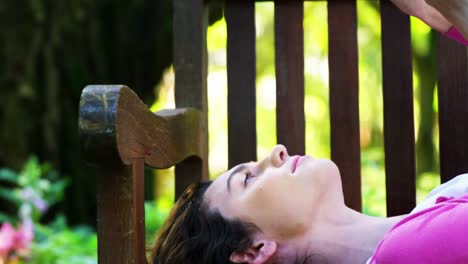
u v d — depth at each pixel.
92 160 1.58
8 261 3.96
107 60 6.71
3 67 6.37
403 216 1.88
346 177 2.24
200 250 1.88
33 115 6.49
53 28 6.47
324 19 9.15
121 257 1.62
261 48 9.76
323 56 9.40
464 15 1.54
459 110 2.19
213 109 9.86
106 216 1.63
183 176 2.24
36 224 4.38
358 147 2.24
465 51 2.18
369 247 1.83
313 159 1.91
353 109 2.25
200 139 2.22
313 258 1.84
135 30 6.68
